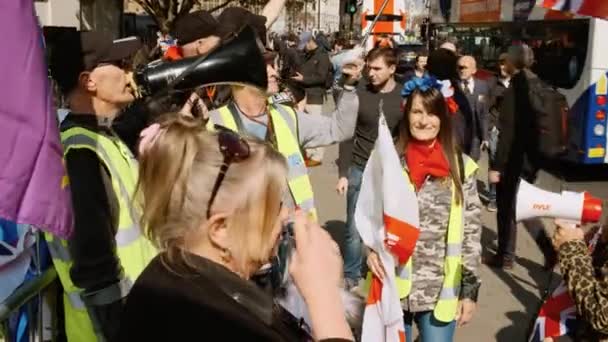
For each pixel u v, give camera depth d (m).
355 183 5.53
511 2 11.45
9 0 1.63
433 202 3.28
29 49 1.66
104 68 2.56
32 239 2.39
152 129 1.65
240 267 1.61
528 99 6.09
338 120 3.74
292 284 1.73
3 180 1.61
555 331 3.18
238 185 1.57
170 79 2.50
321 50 13.52
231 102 3.46
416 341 4.75
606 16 4.89
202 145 1.60
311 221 1.65
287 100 4.34
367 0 16.33
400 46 16.78
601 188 9.95
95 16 14.19
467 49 13.32
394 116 5.34
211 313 1.47
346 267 5.52
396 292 3.14
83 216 2.24
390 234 3.12
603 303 2.79
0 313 2.11
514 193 6.18
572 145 9.96
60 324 2.70
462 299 3.36
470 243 3.35
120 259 2.34
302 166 3.41
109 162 2.35
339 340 1.49
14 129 1.63
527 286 5.98
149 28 21.02
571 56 9.92
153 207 1.59
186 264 1.54
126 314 1.54
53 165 1.70
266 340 1.47
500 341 4.96
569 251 2.92
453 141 3.31
